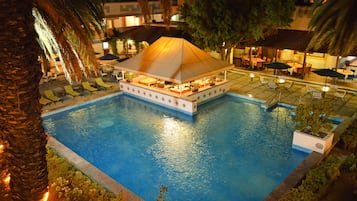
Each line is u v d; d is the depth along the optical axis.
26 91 5.64
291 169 12.94
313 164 12.12
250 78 25.50
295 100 20.25
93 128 17.36
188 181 12.27
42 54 6.88
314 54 26.81
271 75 25.23
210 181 12.23
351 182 10.28
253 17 21.44
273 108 19.84
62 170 10.88
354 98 20.39
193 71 19.88
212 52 30.44
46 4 5.95
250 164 13.38
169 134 16.48
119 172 12.96
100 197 9.25
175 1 30.23
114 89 23.31
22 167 6.30
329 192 9.86
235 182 12.14
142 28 30.41
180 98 19.31
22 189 6.54
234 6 21.39
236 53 31.62
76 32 7.05
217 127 17.27
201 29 22.11
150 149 14.87
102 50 31.89
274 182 12.11
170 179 12.41
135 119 18.66
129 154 14.41
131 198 9.99
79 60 7.99
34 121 6.01
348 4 11.39
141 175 12.72
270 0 21.09
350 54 20.58
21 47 5.29
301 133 13.95
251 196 11.30
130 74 23.30
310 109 13.53
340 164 10.98
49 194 7.99
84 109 20.27
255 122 17.80
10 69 5.32
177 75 19.20
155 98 21.06
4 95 5.53
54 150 13.25
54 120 18.47
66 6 6.92
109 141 15.79
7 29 5.04
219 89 21.94
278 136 15.95
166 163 13.59
